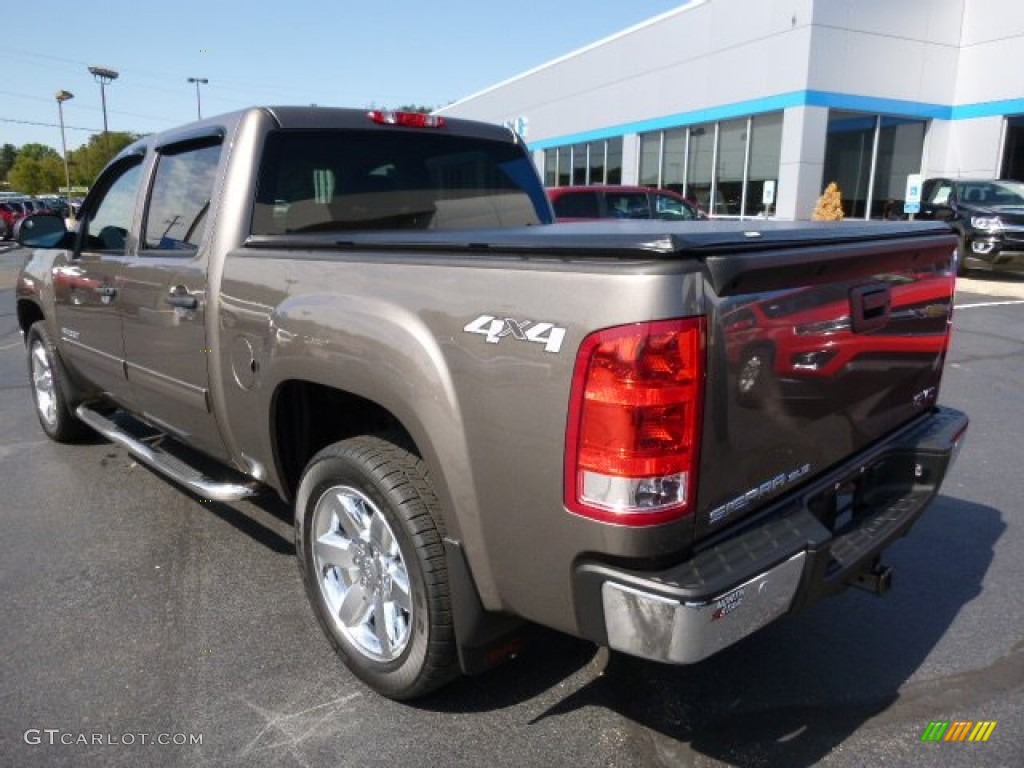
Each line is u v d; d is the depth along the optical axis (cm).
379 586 268
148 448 394
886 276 261
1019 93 1827
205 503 445
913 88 1927
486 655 245
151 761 244
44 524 419
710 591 190
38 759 245
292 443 306
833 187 1781
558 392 195
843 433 256
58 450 541
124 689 279
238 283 303
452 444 221
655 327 183
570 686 281
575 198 1180
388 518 250
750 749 250
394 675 262
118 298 393
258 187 323
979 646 306
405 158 379
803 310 222
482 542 223
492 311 209
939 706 271
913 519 277
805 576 218
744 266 195
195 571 367
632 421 186
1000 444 545
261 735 255
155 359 369
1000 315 1092
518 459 207
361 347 244
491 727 260
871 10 1825
